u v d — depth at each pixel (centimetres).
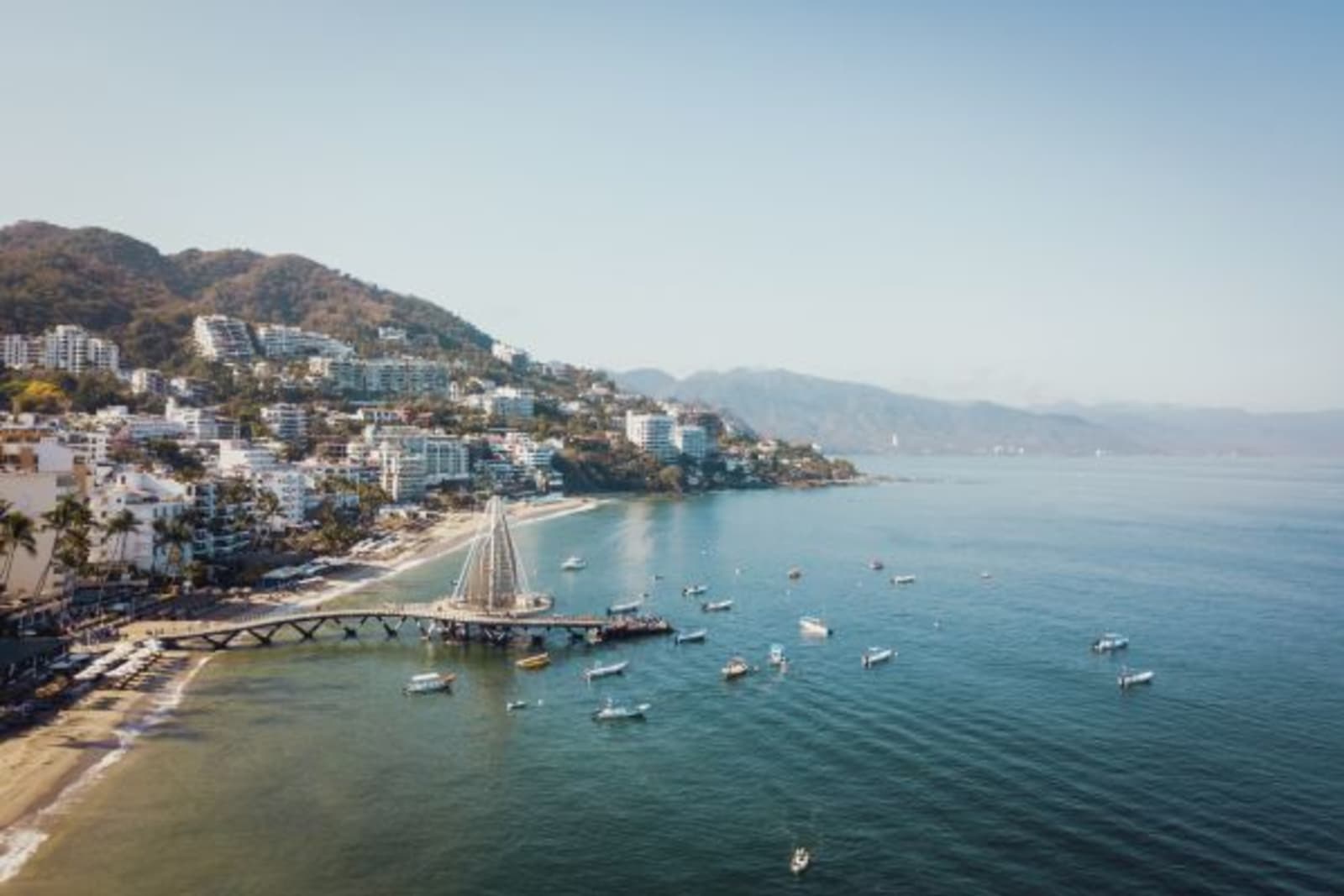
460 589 19100
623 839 8962
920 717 12425
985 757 10944
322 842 8838
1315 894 7838
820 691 13738
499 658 15875
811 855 8606
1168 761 10800
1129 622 18550
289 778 10338
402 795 9944
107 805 9450
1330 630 17775
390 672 14875
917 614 19550
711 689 13900
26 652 12900
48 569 16262
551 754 11206
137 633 15925
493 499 18438
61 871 8144
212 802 9638
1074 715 12475
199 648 15962
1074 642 16850
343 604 19475
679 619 19188
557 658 15875
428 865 8444
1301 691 13612
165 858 8438
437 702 13262
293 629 17550
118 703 12631
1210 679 14238
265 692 13575
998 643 16775
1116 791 9938
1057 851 8606
